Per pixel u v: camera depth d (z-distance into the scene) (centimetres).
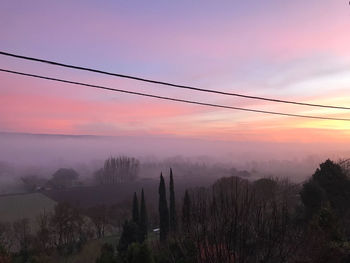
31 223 9050
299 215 2745
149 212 8762
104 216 8962
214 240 1020
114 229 9325
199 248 1017
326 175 3241
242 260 980
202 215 1105
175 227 1365
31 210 10350
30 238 7706
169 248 1239
